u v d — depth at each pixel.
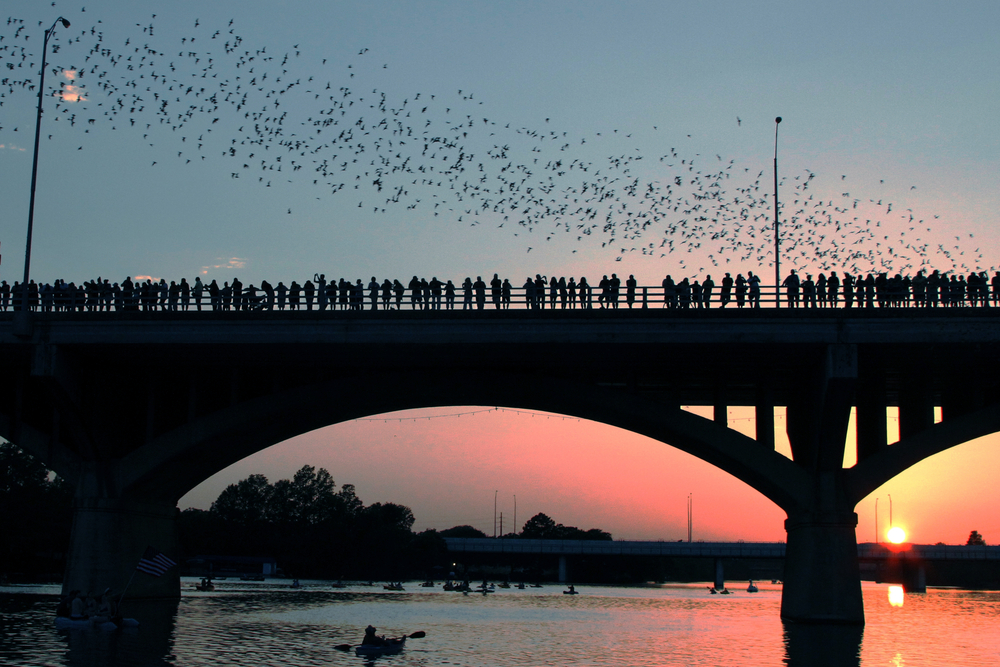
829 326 38.94
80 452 45.66
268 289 43.62
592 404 42.56
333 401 44.34
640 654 34.38
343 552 126.75
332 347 40.88
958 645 38.56
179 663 29.22
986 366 42.59
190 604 51.50
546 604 70.62
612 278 41.56
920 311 38.72
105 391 44.88
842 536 41.28
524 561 146.12
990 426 41.19
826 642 37.41
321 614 51.28
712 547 116.81
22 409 48.59
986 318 38.47
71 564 43.66
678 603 77.31
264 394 49.31
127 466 44.22
